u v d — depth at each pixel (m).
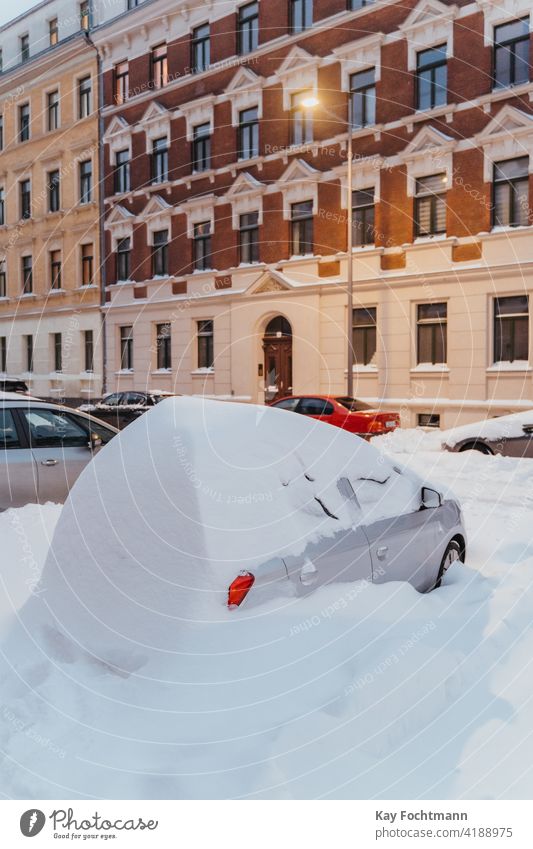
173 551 2.99
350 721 2.56
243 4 20.42
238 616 2.87
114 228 24.17
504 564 4.87
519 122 15.52
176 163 22.14
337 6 18.36
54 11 27.36
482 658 3.14
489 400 16.14
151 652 2.87
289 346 20.03
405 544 3.90
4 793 2.37
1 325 28.89
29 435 6.26
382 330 17.70
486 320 16.19
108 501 3.30
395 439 11.91
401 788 2.36
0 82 28.02
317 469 3.61
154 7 22.36
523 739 2.60
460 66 16.38
